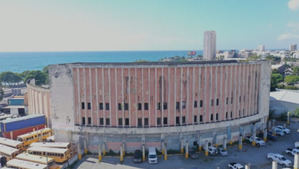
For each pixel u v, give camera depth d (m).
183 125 53.16
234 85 57.25
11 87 163.00
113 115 52.47
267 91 65.06
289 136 62.91
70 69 52.81
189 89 53.12
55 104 54.59
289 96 82.69
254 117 61.47
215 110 55.47
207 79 54.06
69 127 54.19
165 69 51.62
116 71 51.53
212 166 45.91
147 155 51.56
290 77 140.88
